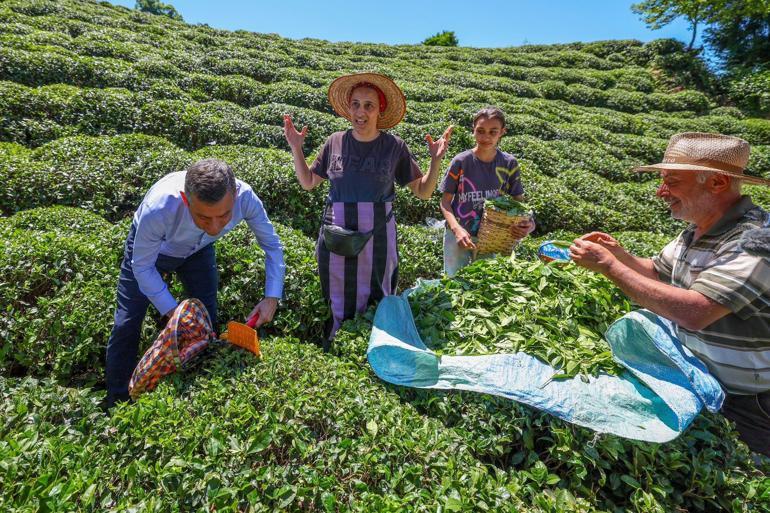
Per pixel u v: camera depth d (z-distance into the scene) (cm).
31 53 962
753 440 260
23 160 580
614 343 278
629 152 1318
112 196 588
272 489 190
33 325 324
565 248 386
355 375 277
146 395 237
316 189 666
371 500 190
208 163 233
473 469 213
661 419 239
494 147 426
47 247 381
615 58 2733
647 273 313
